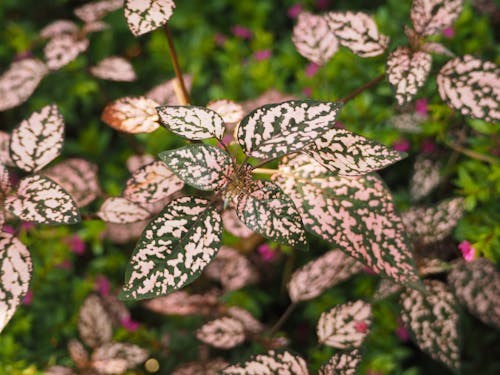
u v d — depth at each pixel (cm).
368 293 59
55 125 45
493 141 57
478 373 59
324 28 53
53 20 86
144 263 40
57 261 62
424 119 57
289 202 41
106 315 57
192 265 40
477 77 44
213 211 41
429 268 52
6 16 85
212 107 47
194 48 80
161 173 45
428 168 59
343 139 42
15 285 42
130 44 84
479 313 52
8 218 49
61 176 53
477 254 54
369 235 44
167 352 61
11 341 58
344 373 47
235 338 53
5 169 44
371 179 45
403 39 59
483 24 62
